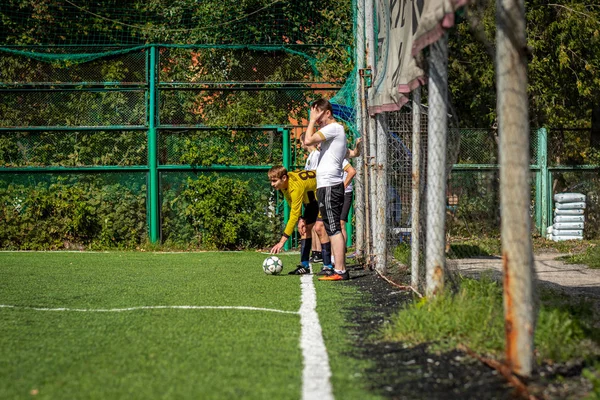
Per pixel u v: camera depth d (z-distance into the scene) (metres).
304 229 13.25
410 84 9.39
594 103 23.16
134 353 6.62
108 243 19.14
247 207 19.27
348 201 13.84
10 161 19.38
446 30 7.29
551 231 20.83
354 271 13.79
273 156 19.33
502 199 5.78
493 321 7.02
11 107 19.38
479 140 19.70
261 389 5.40
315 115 11.98
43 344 7.07
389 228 13.31
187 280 12.27
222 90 19.22
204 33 20.47
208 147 19.19
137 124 19.27
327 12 19.45
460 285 8.74
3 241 19.20
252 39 20.06
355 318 8.41
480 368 5.86
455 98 21.92
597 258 14.59
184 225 19.25
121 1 20.91
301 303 9.55
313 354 6.52
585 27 22.12
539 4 22.56
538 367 5.87
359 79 14.48
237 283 11.79
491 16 17.38
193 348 6.79
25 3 20.11
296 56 19.38
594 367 5.86
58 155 19.34
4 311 9.06
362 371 5.92
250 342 7.04
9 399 5.25
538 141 21.19
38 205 19.16
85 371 6.01
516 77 5.69
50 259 16.42
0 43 19.92
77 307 9.37
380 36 12.41
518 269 5.66
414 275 10.18
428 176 8.35
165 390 5.39
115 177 19.33
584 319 7.74
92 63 19.38
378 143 12.97
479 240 13.18
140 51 19.28
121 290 10.98
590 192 21.27
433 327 6.96
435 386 5.43
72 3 20.45
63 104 19.33
